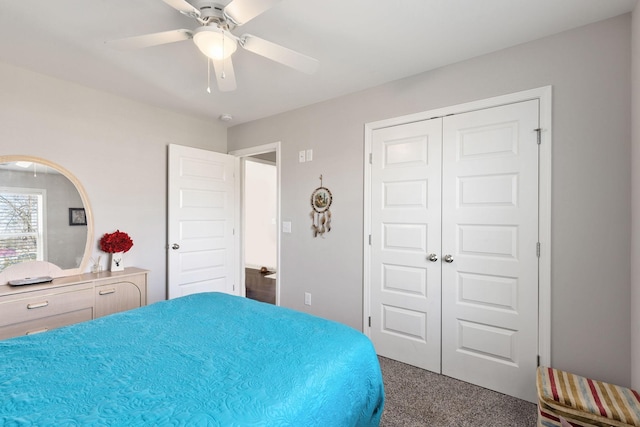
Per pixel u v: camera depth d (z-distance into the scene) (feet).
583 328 6.35
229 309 6.18
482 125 7.54
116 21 6.20
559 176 6.61
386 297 9.09
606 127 6.15
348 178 9.88
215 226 12.55
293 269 11.27
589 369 6.29
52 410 2.97
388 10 5.85
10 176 8.16
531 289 6.93
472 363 7.69
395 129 8.91
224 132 13.51
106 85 9.34
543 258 6.77
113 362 3.97
